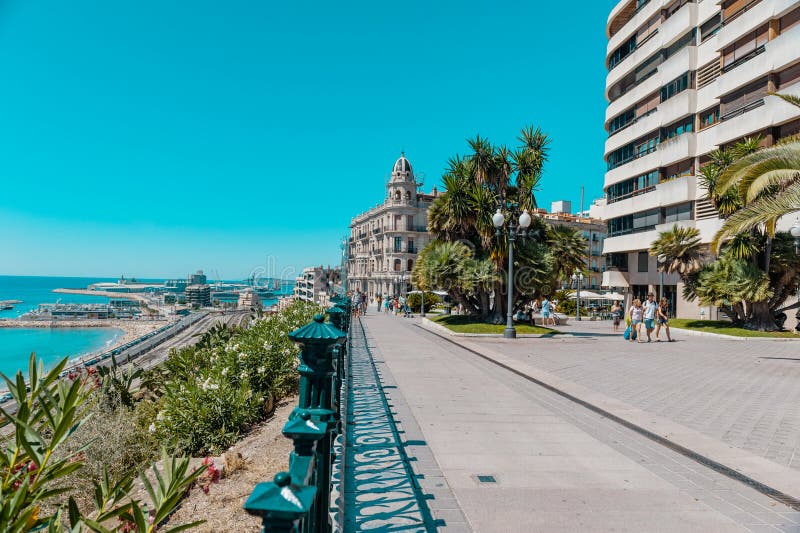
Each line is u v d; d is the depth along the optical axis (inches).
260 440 230.8
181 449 235.5
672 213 1227.9
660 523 144.3
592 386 356.5
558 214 2736.2
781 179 498.3
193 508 151.5
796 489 169.6
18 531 80.9
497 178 847.1
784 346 681.0
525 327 800.9
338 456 175.5
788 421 263.0
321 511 92.3
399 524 138.9
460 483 172.1
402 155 3034.0
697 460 201.5
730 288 848.9
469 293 881.5
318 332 96.6
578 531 138.2
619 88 1513.3
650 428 241.4
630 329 752.3
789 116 885.2
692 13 1160.8
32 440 91.6
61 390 98.7
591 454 207.3
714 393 338.6
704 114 1136.8
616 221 1498.5
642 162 1334.9
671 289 1282.0
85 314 4291.3
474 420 258.7
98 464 191.6
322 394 99.9
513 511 150.2
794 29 870.4
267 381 328.8
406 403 293.9
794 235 757.3
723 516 149.7
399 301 1555.1
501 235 826.2
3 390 828.0
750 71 970.1
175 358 442.6
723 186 530.0
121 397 329.1
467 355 535.2
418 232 2965.1
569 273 897.5
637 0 1405.0
